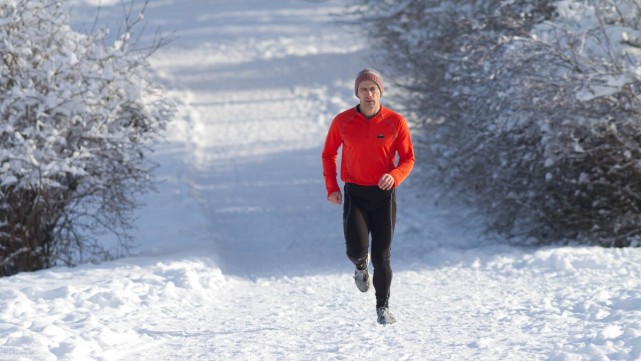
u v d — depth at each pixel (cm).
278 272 4153
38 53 3744
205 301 3019
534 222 4719
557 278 3164
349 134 2150
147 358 1898
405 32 5969
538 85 4006
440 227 5519
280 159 7781
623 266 3262
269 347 1995
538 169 4578
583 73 3912
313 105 10012
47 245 4025
